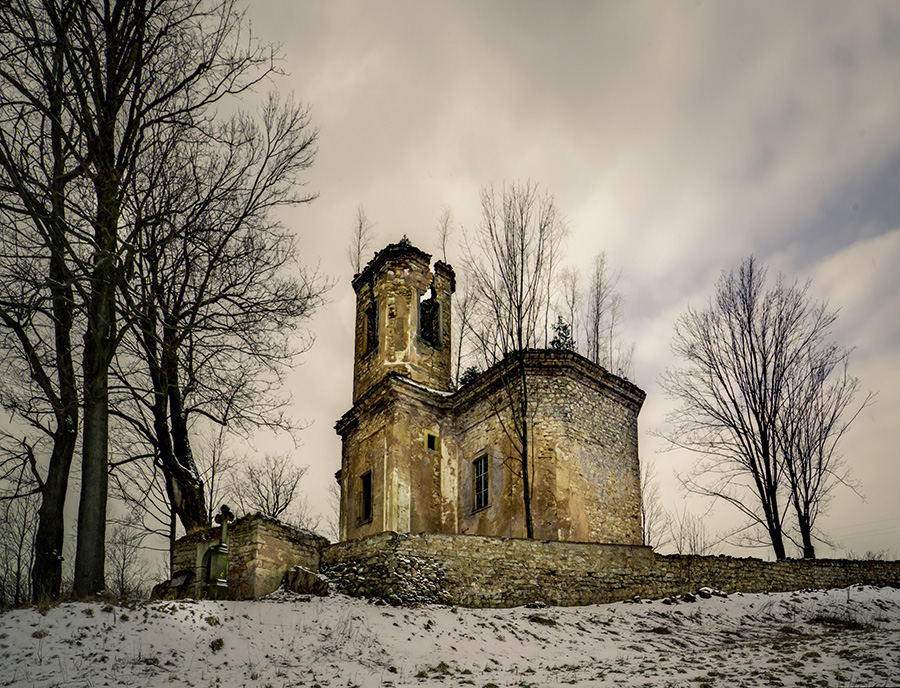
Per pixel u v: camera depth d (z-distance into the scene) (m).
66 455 16.66
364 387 27.27
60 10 16.05
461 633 15.23
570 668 13.22
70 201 16.19
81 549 15.78
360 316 28.72
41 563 15.77
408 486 23.73
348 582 17.91
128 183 16.83
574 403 23.45
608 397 24.72
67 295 16.75
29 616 12.92
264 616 14.92
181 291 19.98
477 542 18.31
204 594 17.00
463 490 24.62
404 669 12.92
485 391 24.58
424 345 26.86
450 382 27.16
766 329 27.27
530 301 25.41
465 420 25.33
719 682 10.98
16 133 15.78
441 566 17.78
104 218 16.50
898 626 16.84
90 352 16.88
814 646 13.88
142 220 16.44
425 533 17.97
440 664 13.10
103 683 11.05
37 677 11.05
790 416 26.27
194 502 21.48
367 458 25.28
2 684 10.73
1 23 15.24
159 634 13.12
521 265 25.78
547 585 18.50
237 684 11.55
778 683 10.65
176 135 17.97
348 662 13.05
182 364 19.84
